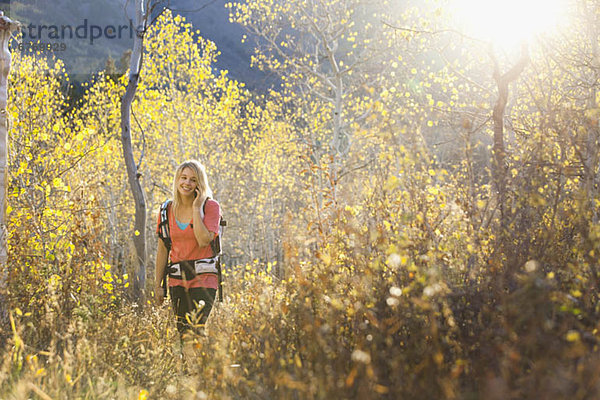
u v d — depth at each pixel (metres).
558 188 3.39
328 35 18.22
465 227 3.44
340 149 17.75
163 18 16.98
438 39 8.89
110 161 19.12
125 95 9.70
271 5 18.66
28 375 2.66
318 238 3.76
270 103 24.78
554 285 2.42
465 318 2.72
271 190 25.56
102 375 3.09
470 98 8.92
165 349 3.85
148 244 23.22
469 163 3.62
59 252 5.12
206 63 19.39
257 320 3.31
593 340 2.29
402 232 3.20
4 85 4.66
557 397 1.77
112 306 5.24
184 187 4.14
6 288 4.12
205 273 4.08
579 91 7.21
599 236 2.90
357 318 2.73
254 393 2.52
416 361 2.36
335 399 2.07
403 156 3.20
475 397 1.96
